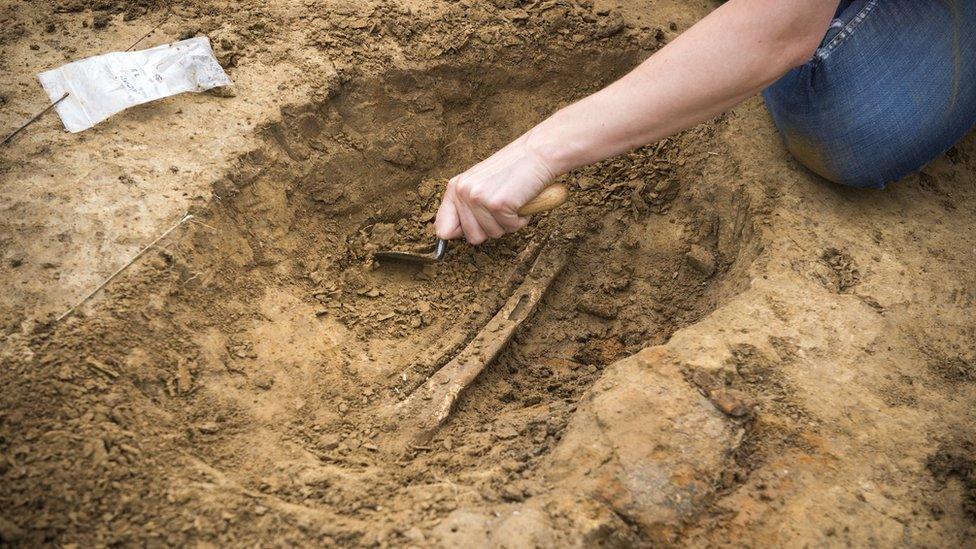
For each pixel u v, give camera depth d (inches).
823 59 55.5
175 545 46.2
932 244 58.2
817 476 49.1
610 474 48.4
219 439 50.6
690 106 52.4
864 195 60.2
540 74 66.7
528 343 59.0
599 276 61.4
